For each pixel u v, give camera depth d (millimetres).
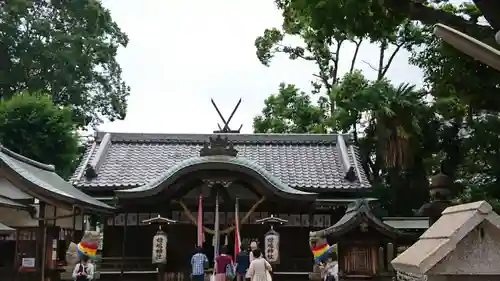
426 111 23969
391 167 24922
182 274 22641
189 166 21734
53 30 37844
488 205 4266
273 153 28172
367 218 17641
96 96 42406
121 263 22438
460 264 4254
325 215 24516
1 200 15781
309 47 36219
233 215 23844
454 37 5211
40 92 33281
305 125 38094
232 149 22500
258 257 14805
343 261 17656
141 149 28547
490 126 17625
